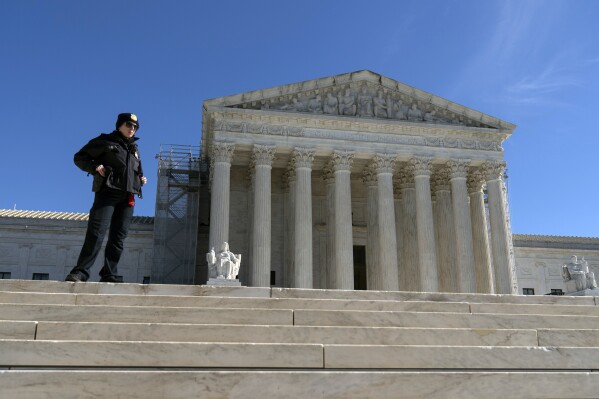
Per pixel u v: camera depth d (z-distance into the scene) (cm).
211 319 1197
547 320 1353
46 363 904
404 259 6150
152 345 948
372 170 5875
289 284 5622
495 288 6003
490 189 5888
